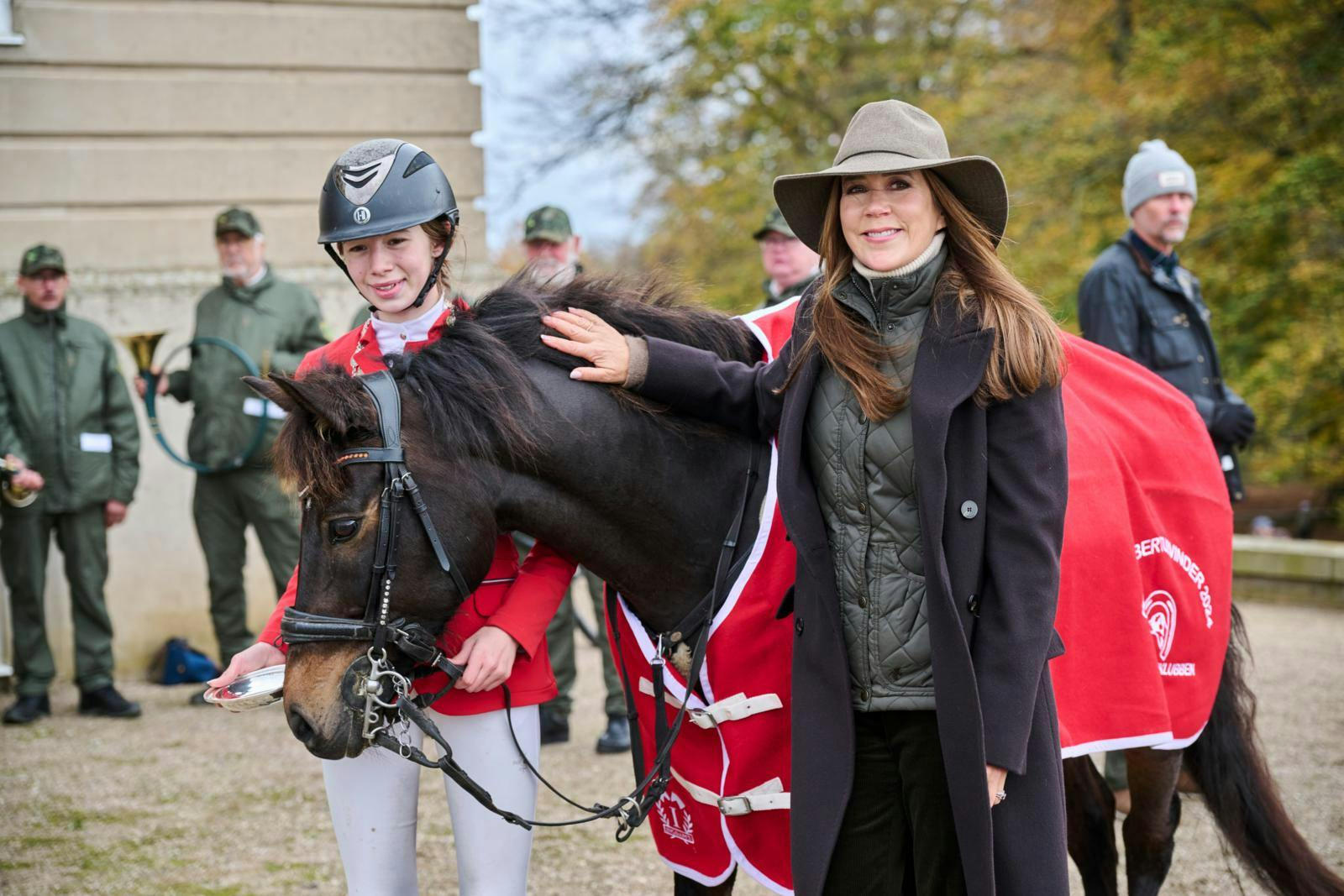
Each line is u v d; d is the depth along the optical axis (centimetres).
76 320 611
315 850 412
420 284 234
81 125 710
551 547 235
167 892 374
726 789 231
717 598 229
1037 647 195
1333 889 312
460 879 238
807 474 216
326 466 202
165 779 493
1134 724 253
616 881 380
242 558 636
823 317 213
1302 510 1151
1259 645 727
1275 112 1111
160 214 727
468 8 781
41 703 596
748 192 1475
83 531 596
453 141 779
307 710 203
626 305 245
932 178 211
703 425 236
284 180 751
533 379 225
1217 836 331
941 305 206
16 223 698
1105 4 1280
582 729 562
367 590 205
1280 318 1132
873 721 215
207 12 732
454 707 232
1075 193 1195
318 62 753
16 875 387
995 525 200
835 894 215
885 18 1528
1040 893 197
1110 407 286
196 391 617
